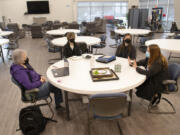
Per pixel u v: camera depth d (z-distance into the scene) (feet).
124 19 44.04
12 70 6.66
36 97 7.08
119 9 43.88
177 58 17.40
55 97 8.34
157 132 7.04
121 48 11.04
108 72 7.00
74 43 11.30
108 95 5.14
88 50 13.99
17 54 6.78
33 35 31.63
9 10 38.86
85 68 7.95
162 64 7.23
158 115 8.11
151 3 40.19
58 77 6.90
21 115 6.77
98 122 7.68
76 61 9.07
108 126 7.41
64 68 7.73
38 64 15.96
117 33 20.94
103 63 8.64
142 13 36.50
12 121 7.85
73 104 9.11
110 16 43.14
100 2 42.45
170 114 8.18
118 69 7.32
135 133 6.99
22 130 6.85
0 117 8.14
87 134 6.97
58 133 7.06
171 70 7.88
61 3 40.68
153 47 7.27
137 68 7.38
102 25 35.32
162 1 36.73
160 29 33.96
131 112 8.34
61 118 7.97
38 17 39.86
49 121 7.77
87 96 6.68
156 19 34.17
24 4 39.19
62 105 9.00
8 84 11.73
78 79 6.69
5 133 7.10
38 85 7.08
